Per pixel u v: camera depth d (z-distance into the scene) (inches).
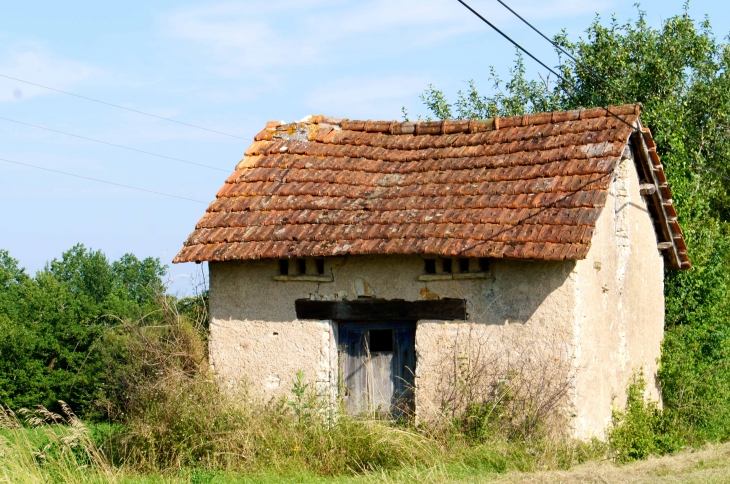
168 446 419.2
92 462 415.8
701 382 570.6
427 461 401.4
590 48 918.4
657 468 412.8
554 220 423.2
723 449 495.8
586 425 445.1
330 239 459.8
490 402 439.2
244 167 538.9
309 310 474.3
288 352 475.5
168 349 485.7
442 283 454.9
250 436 416.8
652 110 776.9
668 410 548.7
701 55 896.9
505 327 442.0
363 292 467.5
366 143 542.0
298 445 417.1
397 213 466.6
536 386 431.5
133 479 394.0
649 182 562.3
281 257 460.1
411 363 469.1
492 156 493.4
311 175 516.7
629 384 526.6
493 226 435.5
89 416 619.5
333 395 470.6
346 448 414.0
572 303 429.4
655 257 601.9
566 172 452.1
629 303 535.2
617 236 518.9
